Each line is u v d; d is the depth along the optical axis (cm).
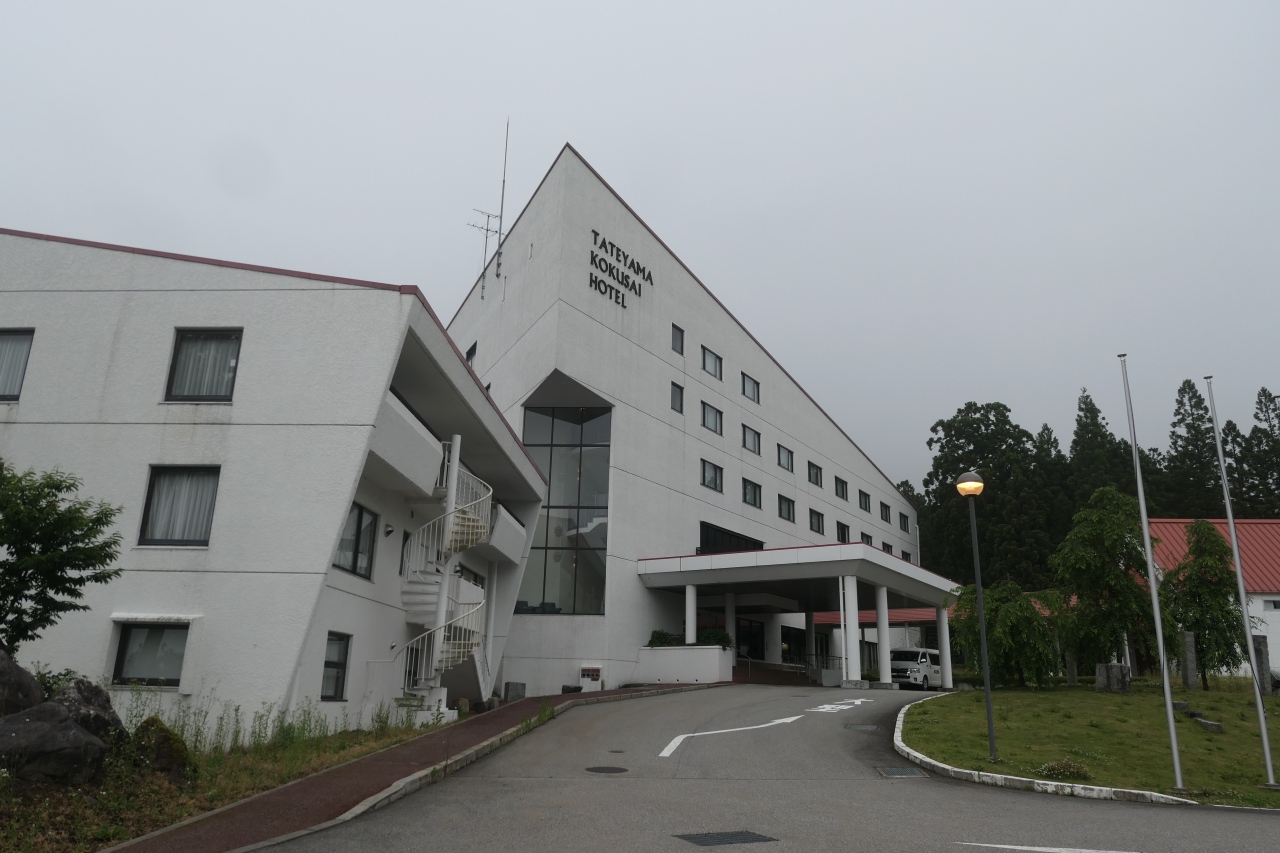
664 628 3662
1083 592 2739
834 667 4600
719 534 4125
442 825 855
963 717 1850
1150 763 1403
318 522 1434
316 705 1472
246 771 1059
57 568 1072
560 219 3500
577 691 3156
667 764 1343
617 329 3662
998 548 5550
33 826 732
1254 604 3747
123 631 1406
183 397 1510
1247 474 6450
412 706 1750
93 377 1508
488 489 2116
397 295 1533
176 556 1420
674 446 3888
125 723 1245
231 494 1448
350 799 944
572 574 3409
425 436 1720
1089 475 5962
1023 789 1195
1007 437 6200
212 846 743
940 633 3866
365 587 1695
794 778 1236
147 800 858
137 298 1546
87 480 1456
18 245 1577
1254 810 1106
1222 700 2156
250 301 1541
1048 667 2594
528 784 1127
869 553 3219
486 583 2681
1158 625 1295
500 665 2728
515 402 3578
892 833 858
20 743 804
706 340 4281
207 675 1368
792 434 4959
